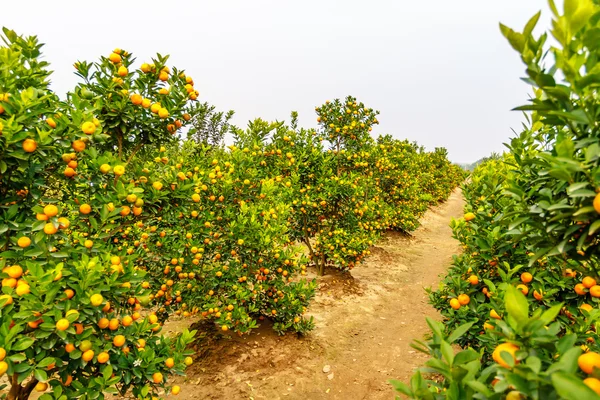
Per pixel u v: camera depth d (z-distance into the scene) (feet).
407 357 18.69
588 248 4.79
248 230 17.99
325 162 28.25
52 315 7.32
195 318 21.11
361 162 31.76
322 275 28.96
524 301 4.07
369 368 17.47
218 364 16.16
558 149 4.37
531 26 4.11
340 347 19.13
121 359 8.89
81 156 9.95
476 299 10.93
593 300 8.60
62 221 8.23
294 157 28.14
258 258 18.45
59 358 7.61
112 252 14.03
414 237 48.42
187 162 19.52
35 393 13.71
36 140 8.23
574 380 3.04
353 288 27.27
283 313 18.75
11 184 8.69
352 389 15.55
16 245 8.39
